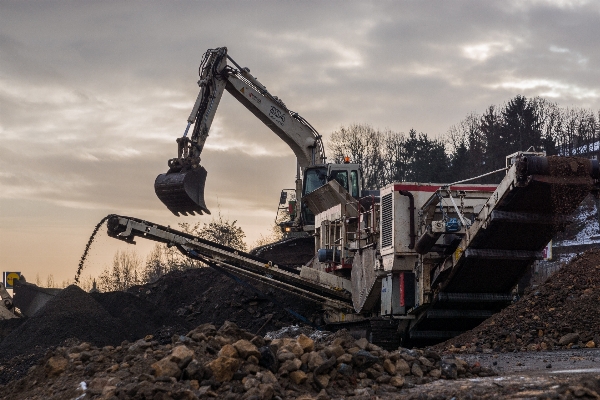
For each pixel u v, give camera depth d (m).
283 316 27.12
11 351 17.55
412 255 17.06
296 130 31.08
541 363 10.77
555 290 15.96
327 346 9.39
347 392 8.40
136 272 52.44
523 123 61.28
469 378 9.30
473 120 69.06
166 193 24.98
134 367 8.55
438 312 16.98
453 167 61.03
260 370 8.43
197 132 27.34
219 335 9.27
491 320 16.14
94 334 18.16
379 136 71.69
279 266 23.36
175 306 30.45
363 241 20.09
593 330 13.91
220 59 28.52
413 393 8.20
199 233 47.47
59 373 9.39
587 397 6.95
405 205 17.19
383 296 18.11
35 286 27.14
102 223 23.42
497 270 16.33
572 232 44.97
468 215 17.02
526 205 14.94
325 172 29.03
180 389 7.73
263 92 30.22
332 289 22.09
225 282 30.16
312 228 29.30
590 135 60.66
